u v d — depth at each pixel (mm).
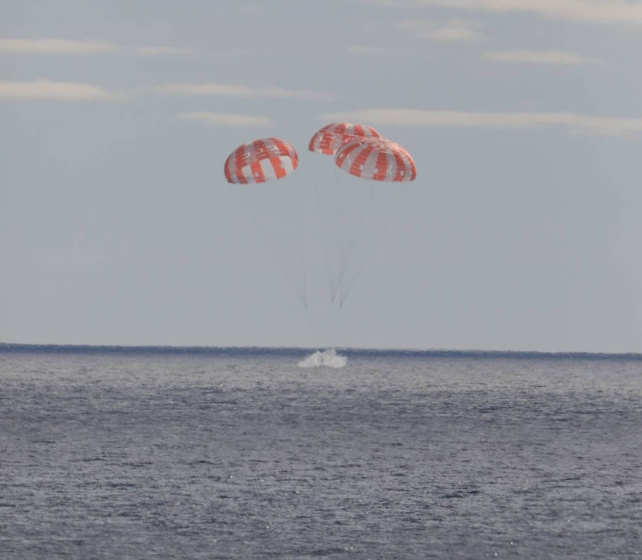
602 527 136125
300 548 125250
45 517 137250
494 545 127438
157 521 136000
